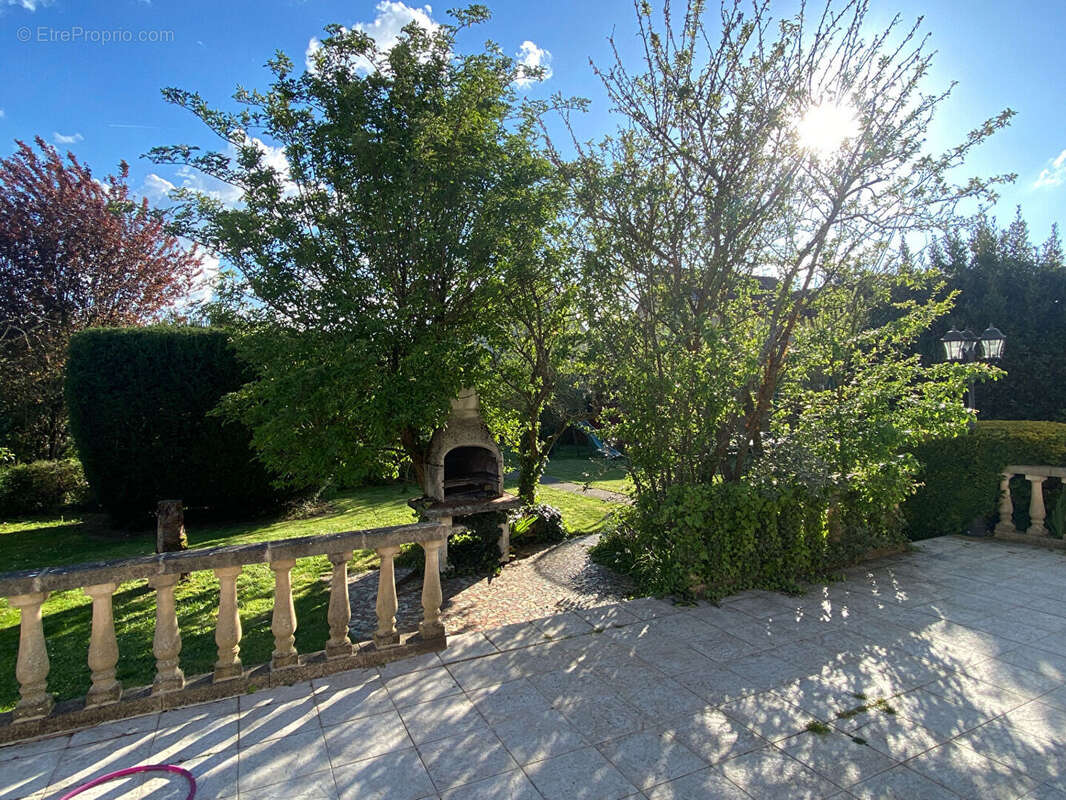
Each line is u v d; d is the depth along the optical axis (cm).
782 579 524
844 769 269
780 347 540
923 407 530
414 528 405
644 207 554
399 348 635
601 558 680
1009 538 666
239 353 689
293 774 275
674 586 509
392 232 629
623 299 578
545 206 632
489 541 707
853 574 557
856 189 495
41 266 1548
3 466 1327
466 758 284
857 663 376
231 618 358
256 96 636
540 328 788
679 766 274
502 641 422
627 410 615
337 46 618
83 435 1016
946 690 339
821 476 516
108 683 331
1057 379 1398
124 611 607
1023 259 1475
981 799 246
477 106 622
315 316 640
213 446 1071
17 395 1430
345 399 596
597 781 264
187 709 338
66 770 282
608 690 348
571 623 453
